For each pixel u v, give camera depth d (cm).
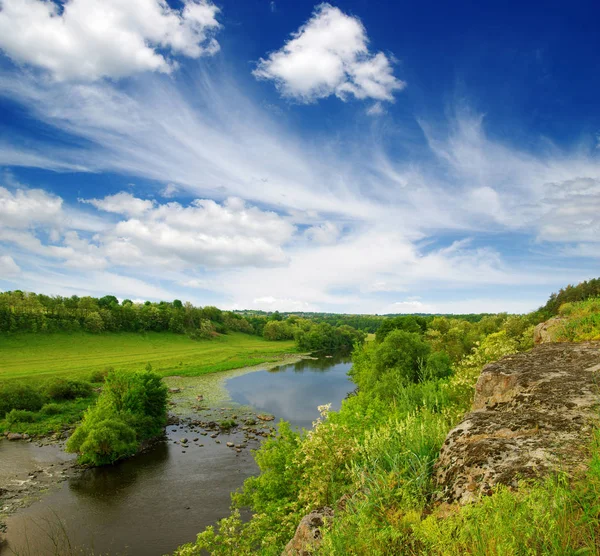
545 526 294
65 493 2664
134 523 2295
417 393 1600
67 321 11038
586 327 1057
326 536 423
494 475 401
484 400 764
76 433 3198
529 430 486
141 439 3641
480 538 299
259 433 4016
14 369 7000
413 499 432
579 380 632
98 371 6731
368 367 4084
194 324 15138
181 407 5119
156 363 8762
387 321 6550
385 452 630
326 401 5447
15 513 2388
